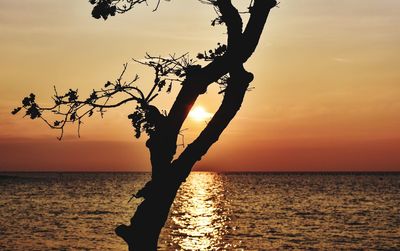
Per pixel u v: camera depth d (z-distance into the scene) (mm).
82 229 48625
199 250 38219
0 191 121438
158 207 6703
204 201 93938
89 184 176750
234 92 6914
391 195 108875
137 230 6660
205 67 6910
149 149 6887
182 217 63219
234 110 6910
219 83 7312
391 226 52562
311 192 124000
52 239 41750
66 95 7016
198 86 6836
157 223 6707
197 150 6816
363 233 47312
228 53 6891
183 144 6988
